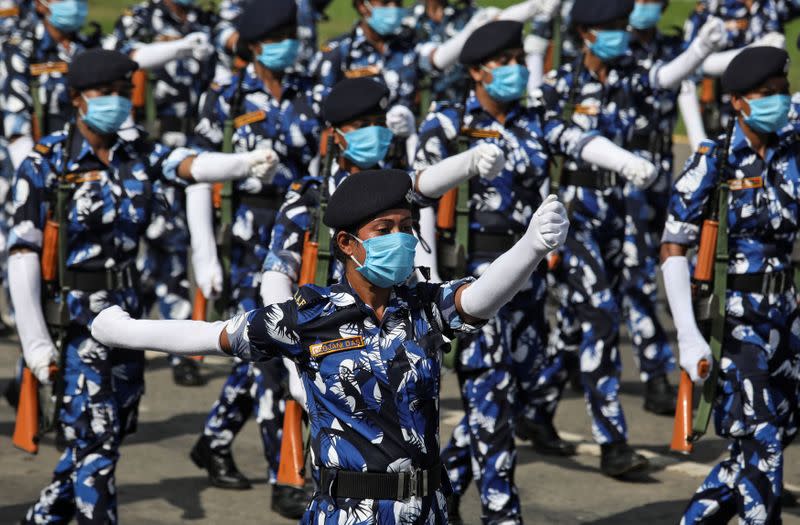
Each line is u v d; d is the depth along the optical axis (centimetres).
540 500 2111
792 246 1722
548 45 3134
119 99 1689
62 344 1689
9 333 3155
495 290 1180
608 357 2227
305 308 1207
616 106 2367
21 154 2611
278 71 2122
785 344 1703
